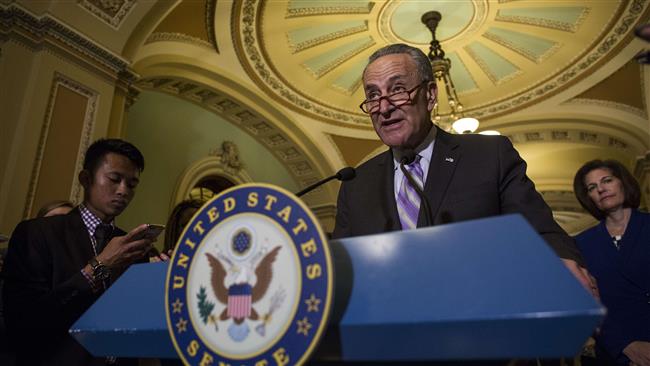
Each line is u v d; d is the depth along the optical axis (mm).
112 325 736
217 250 644
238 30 5387
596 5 5176
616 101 6457
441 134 1290
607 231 2064
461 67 6461
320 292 537
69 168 3436
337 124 7523
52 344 1380
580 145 7766
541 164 8883
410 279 541
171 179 5922
